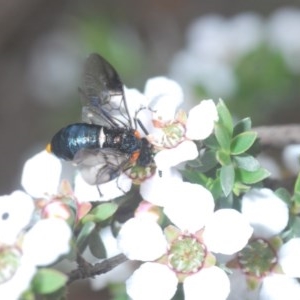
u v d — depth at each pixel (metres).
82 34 0.29
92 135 0.20
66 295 0.18
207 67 0.28
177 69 0.28
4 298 0.17
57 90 0.35
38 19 0.37
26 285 0.17
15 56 0.36
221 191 0.19
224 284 0.18
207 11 0.38
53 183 0.19
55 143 0.20
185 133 0.19
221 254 0.19
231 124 0.19
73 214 0.19
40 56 0.36
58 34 0.36
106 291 0.30
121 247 0.18
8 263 0.17
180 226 0.18
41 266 0.17
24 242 0.17
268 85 0.27
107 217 0.19
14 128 0.35
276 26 0.28
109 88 0.20
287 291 0.19
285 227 0.19
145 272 0.18
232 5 0.38
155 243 0.18
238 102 0.27
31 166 0.19
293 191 0.20
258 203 0.19
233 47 0.28
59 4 0.37
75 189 0.19
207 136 0.19
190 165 0.19
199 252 0.18
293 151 0.22
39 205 0.19
